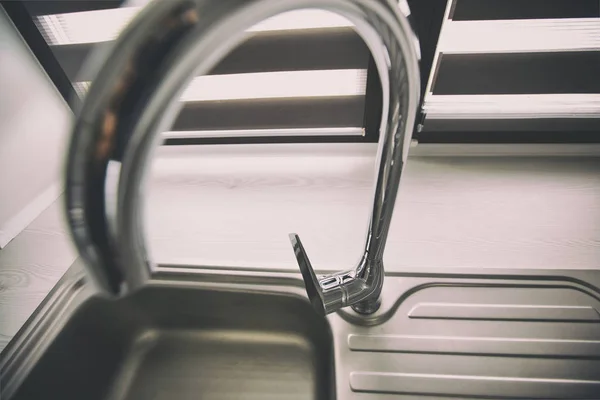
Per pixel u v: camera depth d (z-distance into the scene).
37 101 0.80
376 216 0.42
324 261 0.66
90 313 0.63
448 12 0.66
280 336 0.66
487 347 0.54
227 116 0.87
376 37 0.23
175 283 0.65
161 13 0.15
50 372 0.58
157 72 0.16
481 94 0.78
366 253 0.47
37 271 0.69
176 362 0.66
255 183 0.84
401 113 0.30
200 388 0.63
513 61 0.72
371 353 0.54
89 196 0.17
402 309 0.58
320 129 0.87
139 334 0.69
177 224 0.75
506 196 0.76
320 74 0.77
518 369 0.51
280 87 0.80
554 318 0.56
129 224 0.19
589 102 0.77
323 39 0.71
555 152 0.84
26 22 0.72
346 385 0.51
